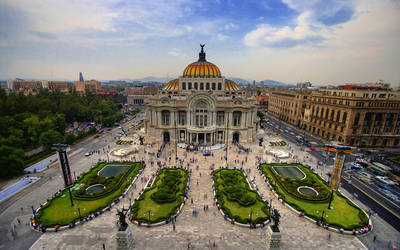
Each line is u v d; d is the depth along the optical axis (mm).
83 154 84875
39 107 114125
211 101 94938
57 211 46625
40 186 59000
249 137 102438
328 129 109688
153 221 43156
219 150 90000
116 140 105625
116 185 57375
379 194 57250
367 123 96125
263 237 40281
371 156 86438
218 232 41406
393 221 46094
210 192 55875
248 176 65250
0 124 78312
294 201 51250
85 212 46312
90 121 146125
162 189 53781
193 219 45062
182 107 97375
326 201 51719
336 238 40406
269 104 199625
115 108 179125
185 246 37906
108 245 38062
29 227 42562
